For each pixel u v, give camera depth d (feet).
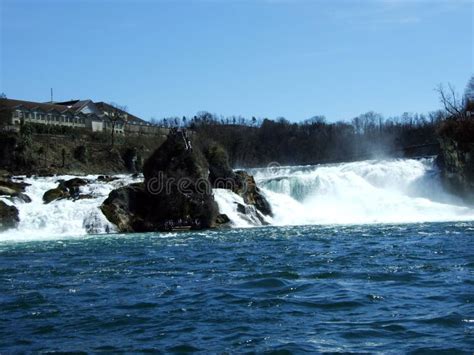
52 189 227.61
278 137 529.45
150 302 88.07
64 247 159.33
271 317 78.89
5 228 200.44
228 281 102.89
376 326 73.87
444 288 93.20
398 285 96.37
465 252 129.70
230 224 214.90
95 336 72.64
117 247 156.76
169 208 208.85
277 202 238.89
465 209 244.01
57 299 91.66
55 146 388.37
